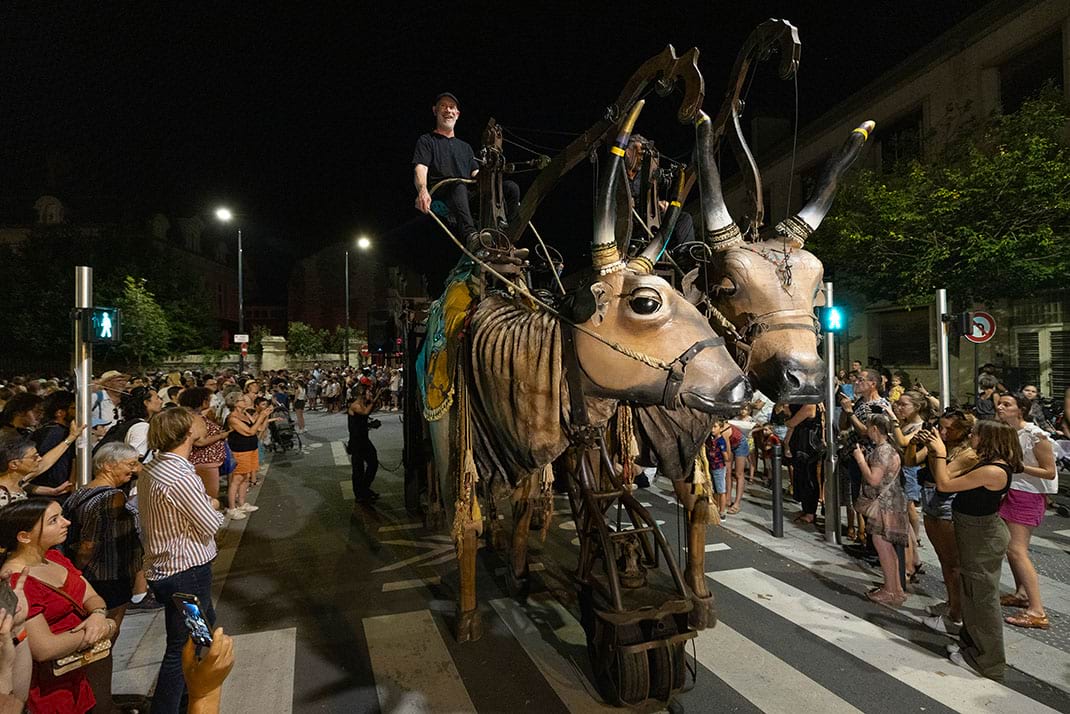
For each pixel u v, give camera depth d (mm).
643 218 4809
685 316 2977
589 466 3555
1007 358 12945
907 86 15531
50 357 26359
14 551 2508
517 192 5180
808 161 19125
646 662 3053
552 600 4805
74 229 29719
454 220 5004
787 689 3516
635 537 3410
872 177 13414
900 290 12789
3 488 3725
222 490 9109
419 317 6914
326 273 43594
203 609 3062
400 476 10195
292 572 5574
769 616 4465
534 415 3268
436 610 4668
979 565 3617
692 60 3104
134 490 4977
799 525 6719
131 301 25922
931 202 11688
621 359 2959
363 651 4047
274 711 3385
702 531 4203
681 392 2891
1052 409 10484
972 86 13773
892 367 16203
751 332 3469
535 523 6664
